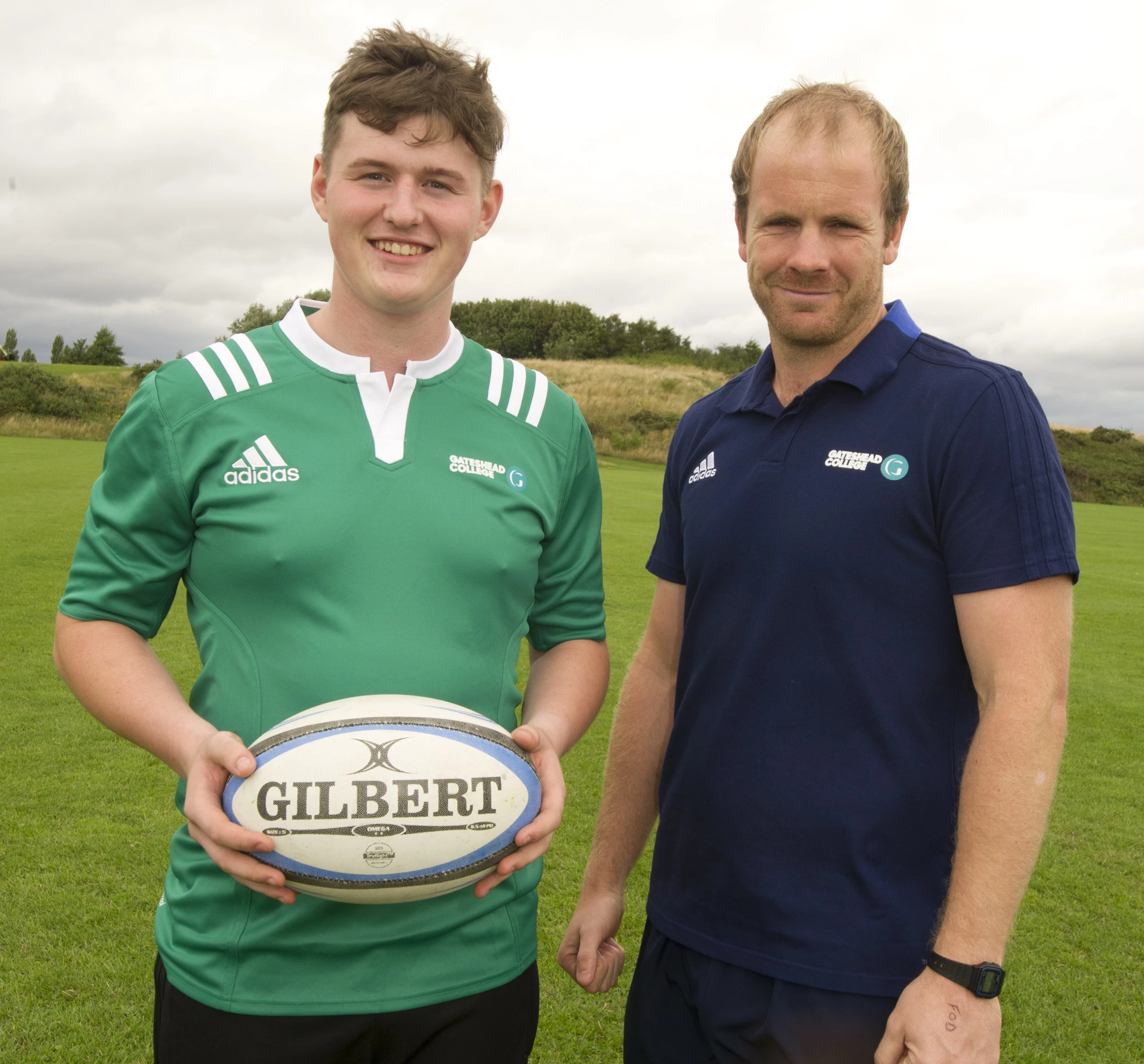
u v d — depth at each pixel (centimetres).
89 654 160
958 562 158
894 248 179
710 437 192
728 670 179
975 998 145
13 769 464
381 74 155
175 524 162
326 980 152
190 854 161
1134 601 1120
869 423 168
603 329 7469
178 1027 156
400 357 169
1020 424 155
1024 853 146
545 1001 307
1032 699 149
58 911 341
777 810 169
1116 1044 298
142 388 162
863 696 164
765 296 174
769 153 169
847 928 162
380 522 158
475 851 149
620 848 209
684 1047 186
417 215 156
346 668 153
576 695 182
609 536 1420
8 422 3362
